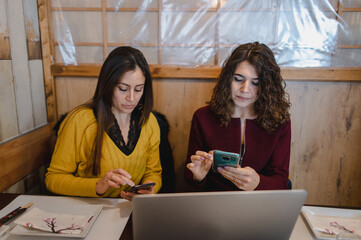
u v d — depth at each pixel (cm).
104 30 175
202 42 176
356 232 87
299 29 171
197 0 171
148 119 134
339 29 169
